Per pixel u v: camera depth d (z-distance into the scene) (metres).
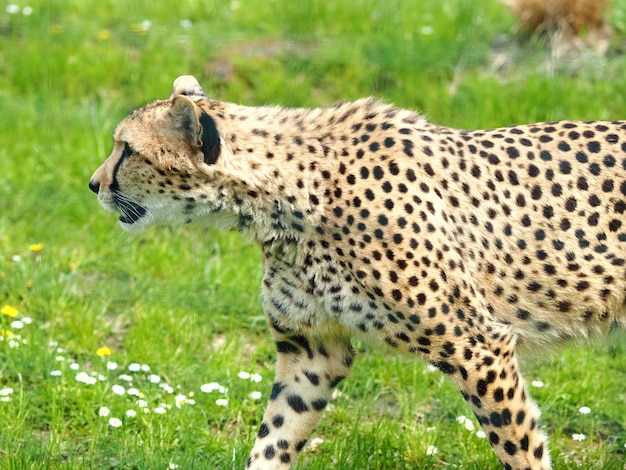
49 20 29.86
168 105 13.56
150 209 13.65
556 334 13.80
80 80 27.20
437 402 16.86
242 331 18.95
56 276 19.45
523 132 13.84
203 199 13.27
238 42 28.69
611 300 13.53
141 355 17.42
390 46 27.55
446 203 13.19
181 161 13.12
